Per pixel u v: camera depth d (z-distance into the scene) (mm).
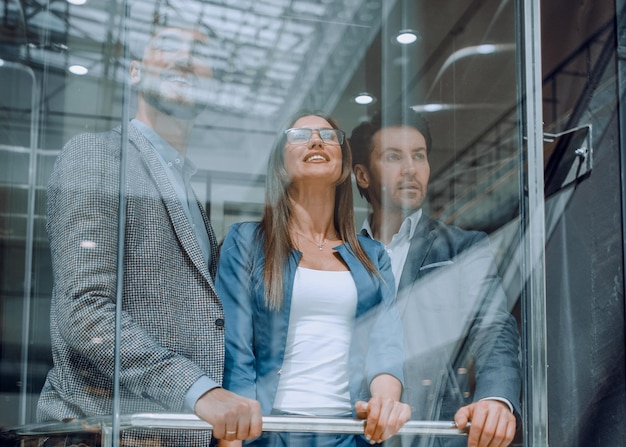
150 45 2162
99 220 1979
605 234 2340
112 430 1886
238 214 2086
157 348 1927
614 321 2307
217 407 1910
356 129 2209
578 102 2432
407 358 2059
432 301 2100
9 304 2055
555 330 2391
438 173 2219
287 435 1949
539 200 2213
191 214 2055
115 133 2076
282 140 2150
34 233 2117
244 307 2004
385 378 2033
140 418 1892
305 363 1997
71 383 1941
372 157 2186
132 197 2014
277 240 2062
